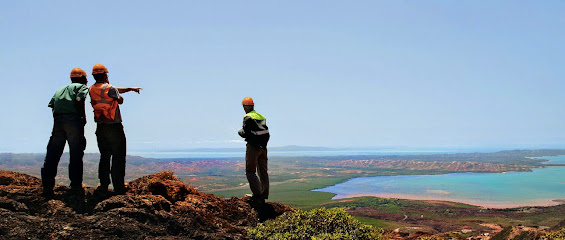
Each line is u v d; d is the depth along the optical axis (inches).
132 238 333.4
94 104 375.2
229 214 448.5
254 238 405.4
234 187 7559.1
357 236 398.6
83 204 355.9
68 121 359.9
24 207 333.4
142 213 354.0
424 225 4271.7
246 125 495.2
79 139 365.1
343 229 403.2
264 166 511.2
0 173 386.6
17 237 301.3
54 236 312.3
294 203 6820.9
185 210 399.2
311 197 7824.8
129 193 394.3
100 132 379.9
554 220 4458.7
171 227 366.3
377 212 5526.6
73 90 366.0
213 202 449.1
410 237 579.2
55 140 361.1
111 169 386.0
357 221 417.1
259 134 497.7
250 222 453.4
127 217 346.6
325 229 404.2
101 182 382.3
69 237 313.9
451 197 7775.6
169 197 410.6
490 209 5851.4
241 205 472.7
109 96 375.2
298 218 414.0
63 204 348.2
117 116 385.4
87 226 327.9
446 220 4793.3
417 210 5743.1
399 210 5723.4
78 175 365.7
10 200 332.8
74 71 377.7
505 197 7721.5
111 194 378.6
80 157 366.6
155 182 414.3
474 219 4832.7
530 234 967.6
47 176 352.5
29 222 316.2
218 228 405.4
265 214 485.4
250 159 494.0
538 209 5772.6
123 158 390.6
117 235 329.7
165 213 371.9
